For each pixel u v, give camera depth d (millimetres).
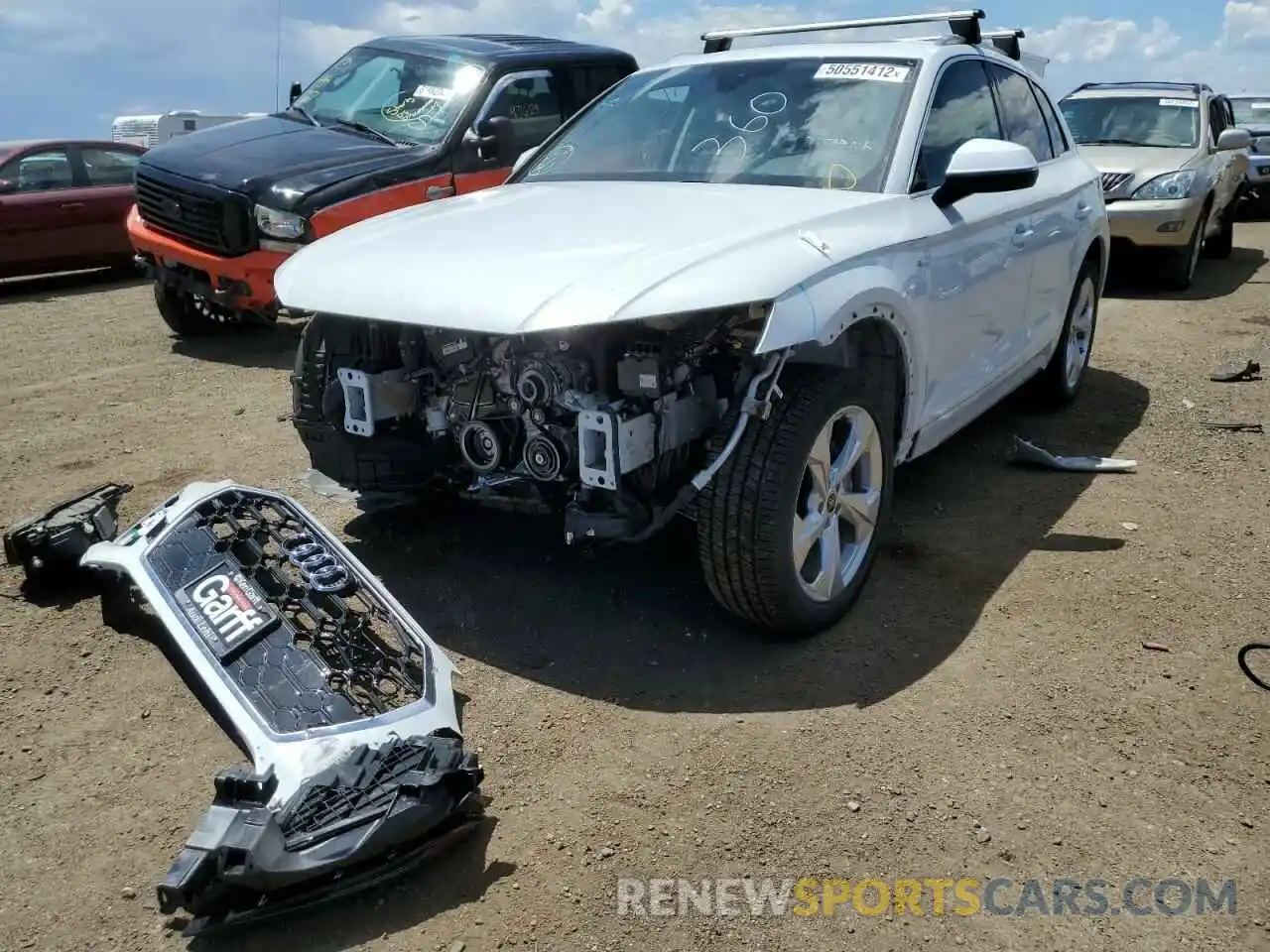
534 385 3148
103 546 3479
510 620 3605
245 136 7676
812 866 2496
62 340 8117
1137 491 4836
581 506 3230
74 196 11102
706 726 3014
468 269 3197
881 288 3357
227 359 7398
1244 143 9812
